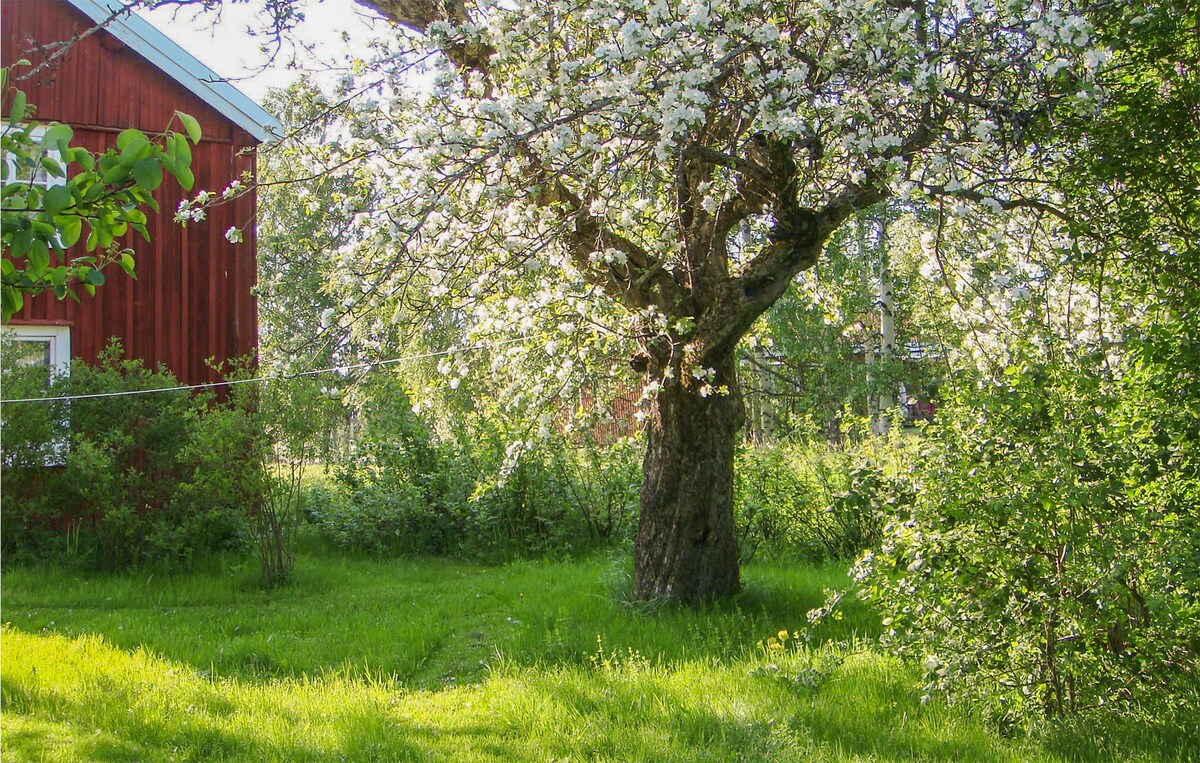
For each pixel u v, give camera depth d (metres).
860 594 5.61
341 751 4.99
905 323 19.95
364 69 6.19
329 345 6.39
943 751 4.84
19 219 2.79
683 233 6.93
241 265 13.20
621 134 5.75
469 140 5.47
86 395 10.77
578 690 5.94
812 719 5.36
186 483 11.02
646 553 8.09
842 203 6.85
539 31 6.08
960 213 5.98
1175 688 4.91
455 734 5.35
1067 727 4.88
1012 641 5.03
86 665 6.55
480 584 10.30
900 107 6.04
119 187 2.89
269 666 6.88
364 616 8.56
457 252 6.48
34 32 12.20
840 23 5.94
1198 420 4.90
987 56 5.84
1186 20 5.57
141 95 12.75
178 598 9.45
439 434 13.84
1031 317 6.55
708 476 7.95
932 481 5.12
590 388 8.27
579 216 6.71
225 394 12.95
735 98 6.18
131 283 12.63
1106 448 4.94
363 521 12.97
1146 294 6.06
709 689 5.93
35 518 11.09
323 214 6.62
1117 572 4.58
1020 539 4.89
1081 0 5.77
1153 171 5.88
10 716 5.48
